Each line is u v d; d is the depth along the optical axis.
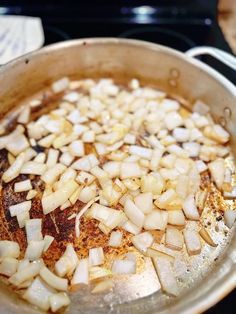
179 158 0.29
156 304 0.22
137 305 0.22
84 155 0.29
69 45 0.31
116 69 0.35
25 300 0.21
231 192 0.27
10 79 0.30
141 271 0.23
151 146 0.30
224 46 0.35
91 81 0.35
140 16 0.43
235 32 0.34
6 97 0.31
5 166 0.29
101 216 0.25
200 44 0.41
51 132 0.31
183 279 0.23
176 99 0.34
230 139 0.30
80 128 0.31
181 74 0.32
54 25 0.42
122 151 0.30
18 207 0.26
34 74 0.31
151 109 0.33
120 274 0.23
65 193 0.26
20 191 0.27
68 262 0.23
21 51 0.37
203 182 0.28
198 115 0.32
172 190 0.26
